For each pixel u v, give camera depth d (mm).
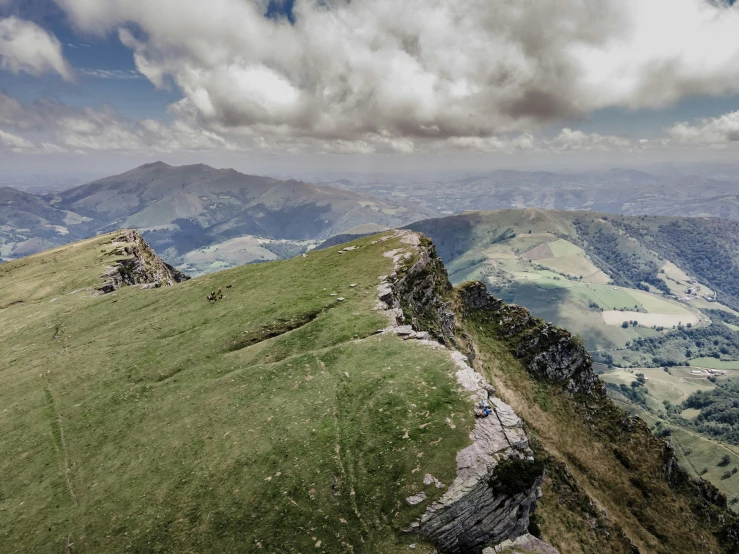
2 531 38094
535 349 88250
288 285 77375
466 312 93625
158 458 42781
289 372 51594
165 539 34188
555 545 48719
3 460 47500
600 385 89688
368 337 56094
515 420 38656
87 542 35375
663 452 76500
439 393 42031
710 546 65750
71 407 54750
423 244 88312
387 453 37031
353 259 83250
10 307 99062
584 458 71562
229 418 45938
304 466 37375
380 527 32438
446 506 32625
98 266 116188
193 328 69625
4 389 61844
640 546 60156
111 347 69125
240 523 34031
